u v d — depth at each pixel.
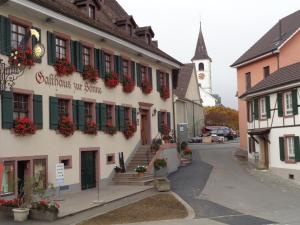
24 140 20.30
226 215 17.98
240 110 42.00
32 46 20.97
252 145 35.72
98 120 26.03
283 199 21.89
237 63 41.41
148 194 22.98
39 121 21.25
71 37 23.95
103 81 26.67
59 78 22.83
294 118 28.48
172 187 25.23
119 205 19.92
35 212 16.67
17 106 20.36
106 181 26.47
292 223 16.30
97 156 25.84
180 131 39.72
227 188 24.92
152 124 32.59
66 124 22.92
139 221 16.75
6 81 19.36
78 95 24.30
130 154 29.45
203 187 25.12
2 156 19.02
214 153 42.03
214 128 65.19
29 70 20.80
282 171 29.80
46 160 21.59
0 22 19.36
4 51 19.50
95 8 27.47
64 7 23.84
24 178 20.52
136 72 30.66
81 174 24.36
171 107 36.03
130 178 26.69
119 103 28.34
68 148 23.28
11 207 17.20
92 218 17.17
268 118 31.77
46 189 21.45
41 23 21.78
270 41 38.91
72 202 20.28
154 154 29.52
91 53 25.72
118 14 34.84
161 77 34.81
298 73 28.36
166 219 17.11
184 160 34.78
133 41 29.22
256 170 32.28
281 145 29.91
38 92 21.33
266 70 37.91
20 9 20.22
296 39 36.38
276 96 30.67
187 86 56.78
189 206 19.81
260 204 20.55
